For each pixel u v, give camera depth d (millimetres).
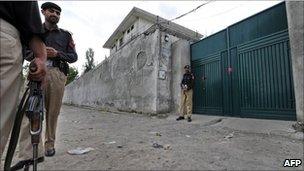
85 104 17438
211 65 7148
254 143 3510
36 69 1253
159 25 8320
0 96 1042
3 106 1082
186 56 7938
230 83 6434
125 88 10273
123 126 5449
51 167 2457
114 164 2545
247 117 5871
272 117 5289
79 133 4512
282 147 3271
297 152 3027
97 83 14594
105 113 9938
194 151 3064
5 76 1055
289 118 4945
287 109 5000
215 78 6961
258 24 5785
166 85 8062
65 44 2967
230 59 6500
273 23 5426
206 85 7270
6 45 1050
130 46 10070
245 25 6137
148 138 3934
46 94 2723
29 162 2199
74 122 6457
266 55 5531
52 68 2738
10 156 1221
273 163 2592
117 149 3184
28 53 2037
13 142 1226
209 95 7133
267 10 5578
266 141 3631
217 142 3605
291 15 4406
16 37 1119
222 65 6758
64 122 6496
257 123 4965
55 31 2920
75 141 3740
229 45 6551
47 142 2873
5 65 1054
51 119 2840
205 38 7465
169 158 2746
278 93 5207
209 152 3018
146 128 5066
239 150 3123
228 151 3070
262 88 5559
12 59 1077
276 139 3770
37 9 1250
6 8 1085
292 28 4375
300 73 4211
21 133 2221
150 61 8367
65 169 2396
